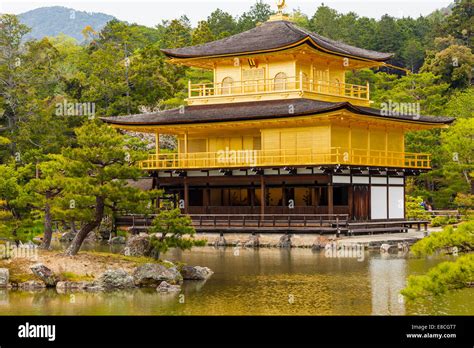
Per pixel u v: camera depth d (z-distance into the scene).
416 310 43.09
